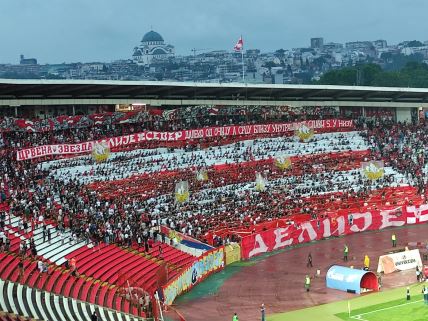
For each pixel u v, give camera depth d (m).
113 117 131.75
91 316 63.94
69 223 90.06
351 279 83.81
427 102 168.75
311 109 157.38
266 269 96.06
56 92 128.62
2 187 97.50
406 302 79.06
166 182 115.44
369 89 153.62
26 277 71.19
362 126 154.25
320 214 115.44
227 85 138.38
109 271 83.31
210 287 87.94
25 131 120.50
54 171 112.81
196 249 96.12
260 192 118.38
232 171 125.12
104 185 111.19
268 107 151.50
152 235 96.81
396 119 167.75
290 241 109.56
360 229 118.00
